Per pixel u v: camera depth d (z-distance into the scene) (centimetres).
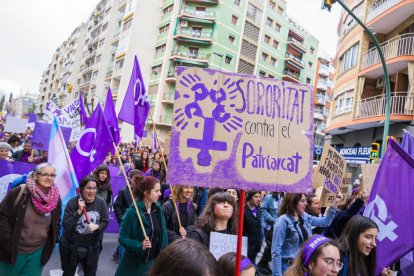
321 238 280
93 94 5747
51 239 394
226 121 271
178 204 503
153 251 384
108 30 5784
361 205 437
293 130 282
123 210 595
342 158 527
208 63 4156
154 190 385
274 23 4841
